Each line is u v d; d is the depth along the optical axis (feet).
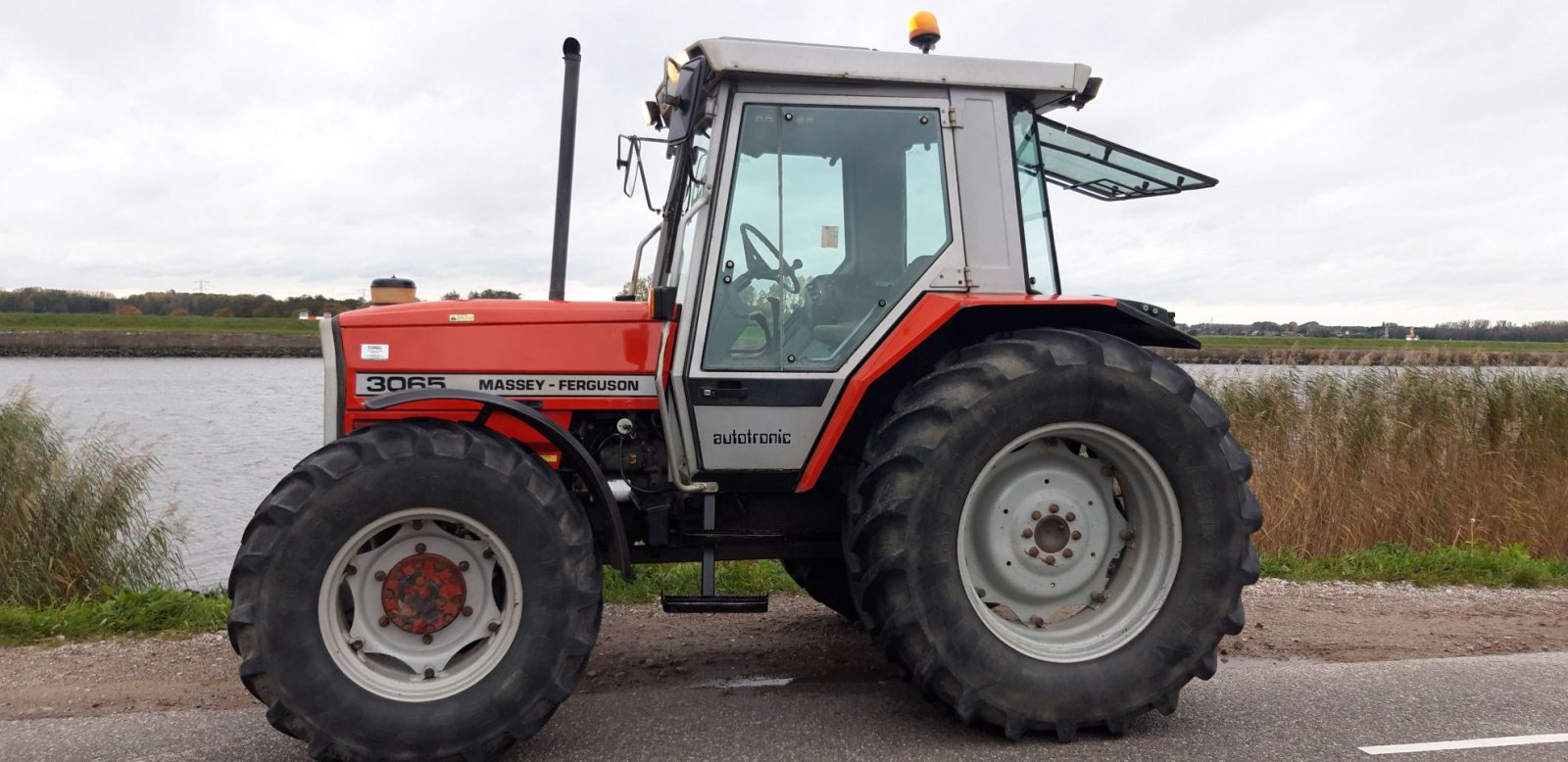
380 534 10.41
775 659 14.12
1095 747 10.80
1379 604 17.54
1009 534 11.50
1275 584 19.15
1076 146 13.85
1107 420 11.07
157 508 29.55
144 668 13.93
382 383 11.48
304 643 9.73
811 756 10.50
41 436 22.75
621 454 12.11
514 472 10.18
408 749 9.86
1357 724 11.48
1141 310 12.16
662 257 12.81
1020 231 12.00
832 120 11.66
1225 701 12.29
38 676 13.56
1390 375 26.73
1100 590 11.74
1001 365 10.90
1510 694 12.46
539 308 11.93
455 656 10.43
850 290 11.69
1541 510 22.68
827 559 14.39
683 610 11.47
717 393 11.50
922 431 10.75
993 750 10.69
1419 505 22.90
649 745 10.80
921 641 10.69
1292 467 23.56
